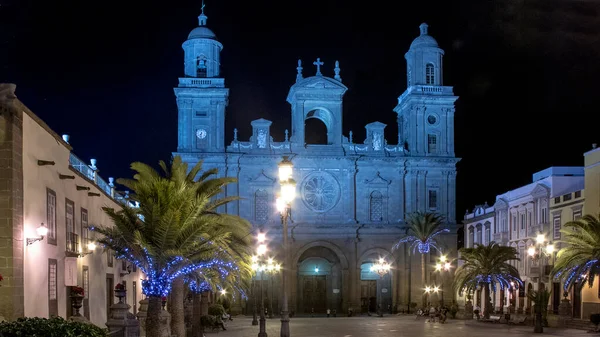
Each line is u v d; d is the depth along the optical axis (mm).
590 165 61938
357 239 93562
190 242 29344
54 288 31312
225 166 91625
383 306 94312
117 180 33500
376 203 95125
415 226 90125
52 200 31453
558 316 61031
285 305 28422
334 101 95000
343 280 92750
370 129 95875
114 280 47469
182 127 91062
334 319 78812
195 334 41531
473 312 76062
